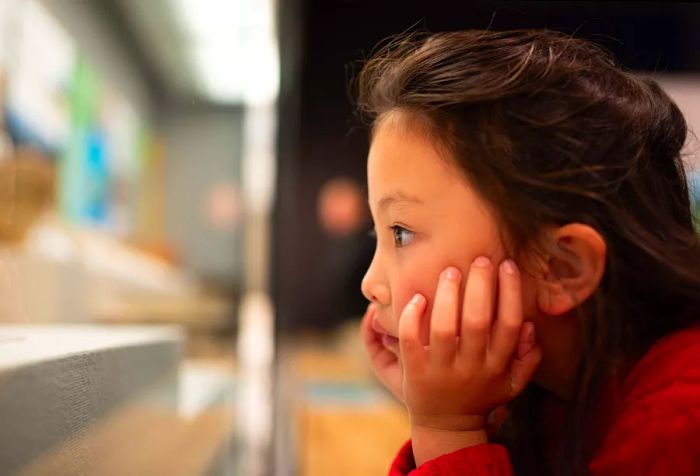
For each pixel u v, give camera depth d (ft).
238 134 10.13
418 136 1.80
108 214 5.53
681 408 1.60
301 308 12.90
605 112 1.72
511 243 1.73
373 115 2.00
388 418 5.33
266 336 12.00
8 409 1.26
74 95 4.49
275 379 7.96
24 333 2.22
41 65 3.82
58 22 4.01
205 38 6.45
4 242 3.16
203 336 6.07
